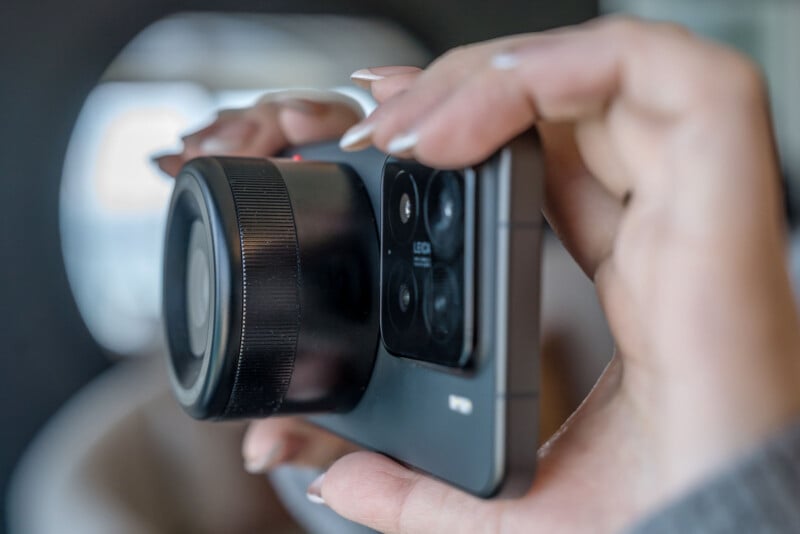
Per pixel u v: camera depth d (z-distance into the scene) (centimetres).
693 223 23
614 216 28
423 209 29
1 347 122
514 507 28
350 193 33
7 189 121
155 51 125
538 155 26
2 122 120
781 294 23
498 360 26
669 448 24
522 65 24
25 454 125
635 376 26
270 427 42
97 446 79
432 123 25
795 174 150
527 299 26
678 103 23
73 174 123
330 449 42
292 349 32
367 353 32
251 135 40
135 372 97
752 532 22
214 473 86
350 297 32
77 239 125
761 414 23
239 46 128
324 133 40
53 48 120
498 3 144
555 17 149
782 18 156
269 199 32
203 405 32
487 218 26
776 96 158
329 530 54
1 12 119
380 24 135
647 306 25
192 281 35
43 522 71
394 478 31
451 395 28
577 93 24
